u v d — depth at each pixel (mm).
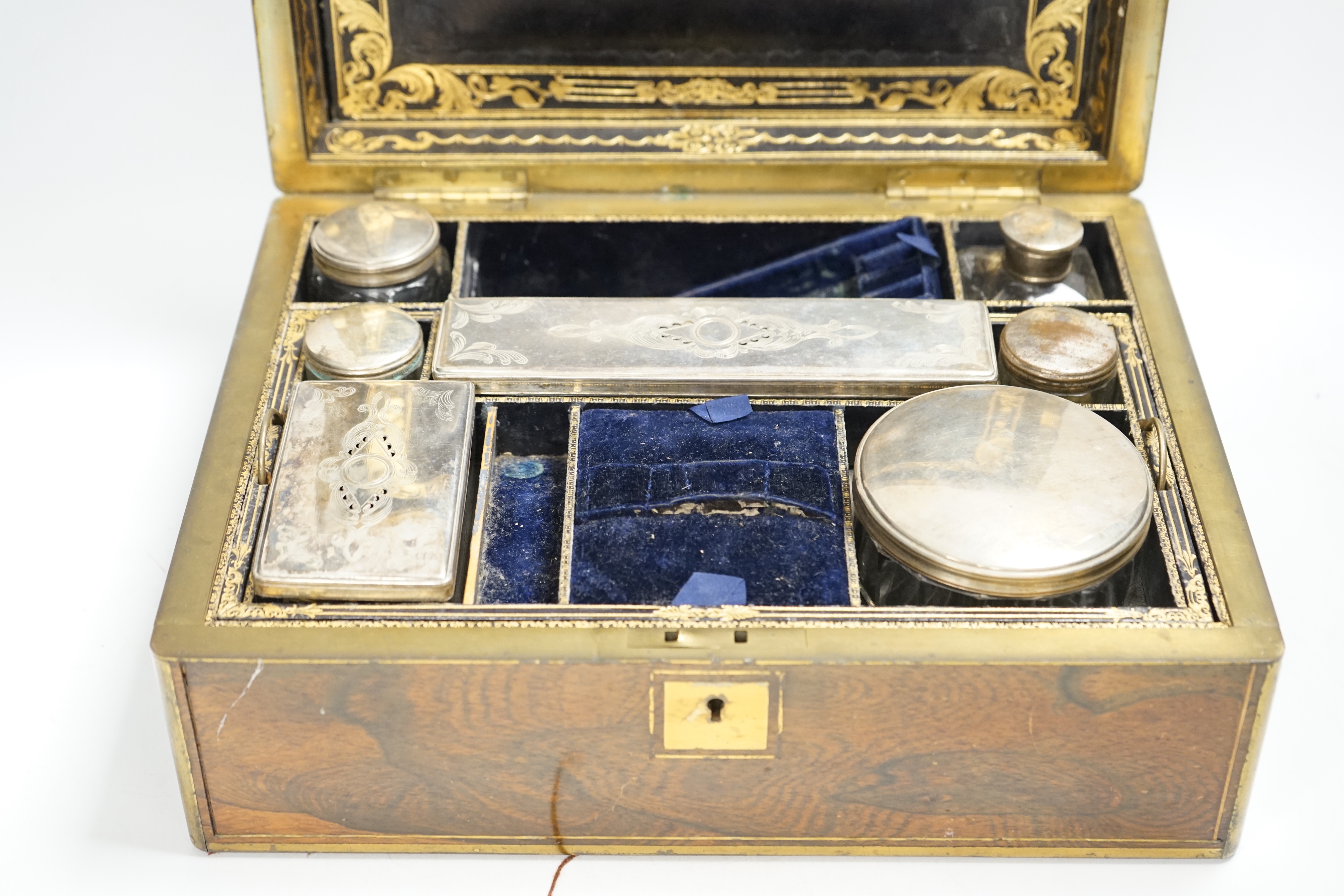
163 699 636
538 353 715
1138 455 660
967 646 607
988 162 784
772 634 611
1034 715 617
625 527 669
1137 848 652
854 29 774
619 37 774
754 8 769
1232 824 644
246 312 732
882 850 654
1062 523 637
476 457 709
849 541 665
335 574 628
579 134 789
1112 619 615
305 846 653
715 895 645
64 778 679
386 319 720
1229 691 611
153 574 743
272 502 649
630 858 657
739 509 676
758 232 787
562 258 797
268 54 759
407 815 644
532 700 615
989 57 780
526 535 715
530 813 645
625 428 700
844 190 793
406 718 619
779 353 714
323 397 687
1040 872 652
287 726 621
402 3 766
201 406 800
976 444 663
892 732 622
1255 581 629
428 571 629
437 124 788
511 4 766
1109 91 771
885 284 787
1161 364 712
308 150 783
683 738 624
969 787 636
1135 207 784
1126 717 617
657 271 803
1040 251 753
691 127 787
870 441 668
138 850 657
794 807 642
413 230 760
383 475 661
